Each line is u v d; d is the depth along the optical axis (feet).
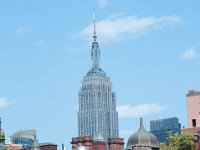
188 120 638.94
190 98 641.81
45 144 446.60
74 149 455.63
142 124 513.86
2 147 472.85
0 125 490.49
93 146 453.99
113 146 456.45
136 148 479.82
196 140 411.95
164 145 514.68
